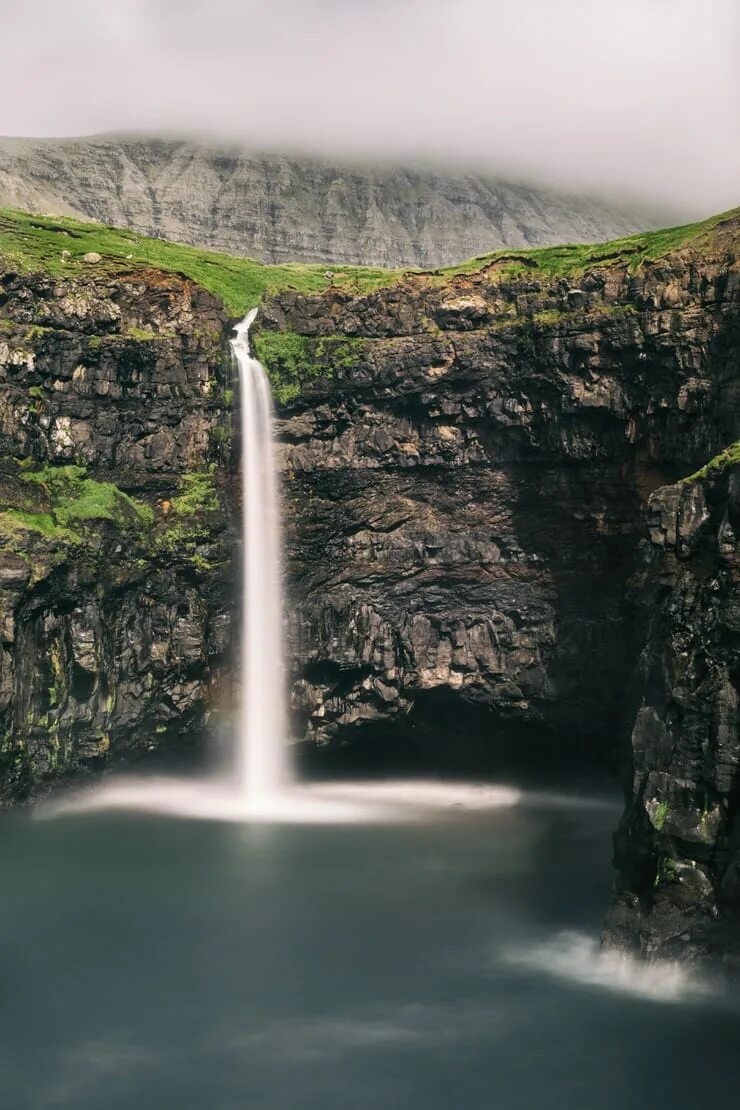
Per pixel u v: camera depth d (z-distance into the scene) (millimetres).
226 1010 51875
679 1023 50688
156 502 87750
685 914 53406
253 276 97625
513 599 89312
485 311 88250
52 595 79812
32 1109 44344
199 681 88188
